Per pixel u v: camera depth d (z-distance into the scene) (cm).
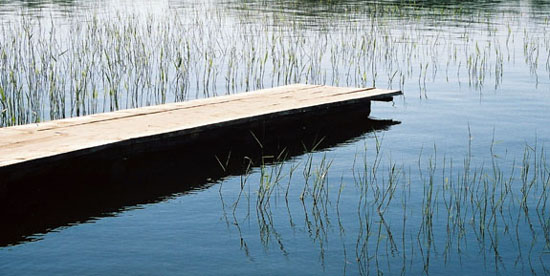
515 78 1109
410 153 718
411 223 530
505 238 501
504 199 576
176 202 579
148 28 1461
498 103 951
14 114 828
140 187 614
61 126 690
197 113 761
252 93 875
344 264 463
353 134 798
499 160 689
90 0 2214
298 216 546
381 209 559
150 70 1066
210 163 687
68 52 1217
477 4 2161
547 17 1808
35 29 1500
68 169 619
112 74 987
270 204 573
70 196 588
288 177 643
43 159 576
